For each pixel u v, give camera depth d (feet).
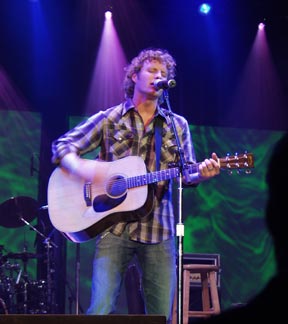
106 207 10.25
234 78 27.63
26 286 22.41
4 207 22.50
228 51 27.14
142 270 10.18
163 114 10.61
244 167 9.78
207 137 28.48
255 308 2.13
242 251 27.99
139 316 6.02
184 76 27.30
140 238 9.99
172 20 26.09
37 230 23.40
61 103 26.37
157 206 10.23
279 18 26.03
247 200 28.55
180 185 9.86
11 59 25.89
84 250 26.45
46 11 25.34
